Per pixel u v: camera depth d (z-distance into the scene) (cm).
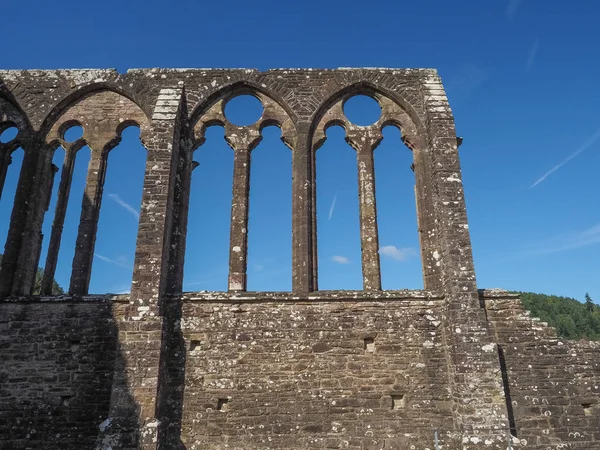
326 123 1738
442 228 1477
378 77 1769
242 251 1566
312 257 1568
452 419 1344
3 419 1360
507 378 1381
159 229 1447
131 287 1378
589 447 1318
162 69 1781
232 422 1345
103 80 1756
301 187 1628
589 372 1391
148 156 1534
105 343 1428
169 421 1339
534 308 10931
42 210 1670
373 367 1400
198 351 1412
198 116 1742
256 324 1438
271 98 1767
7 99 1744
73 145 1709
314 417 1351
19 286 1523
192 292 1479
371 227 1603
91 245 1591
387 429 1341
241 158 1688
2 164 1692
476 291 1391
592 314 10631
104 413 1366
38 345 1423
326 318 1448
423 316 1452
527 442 1316
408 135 1720
